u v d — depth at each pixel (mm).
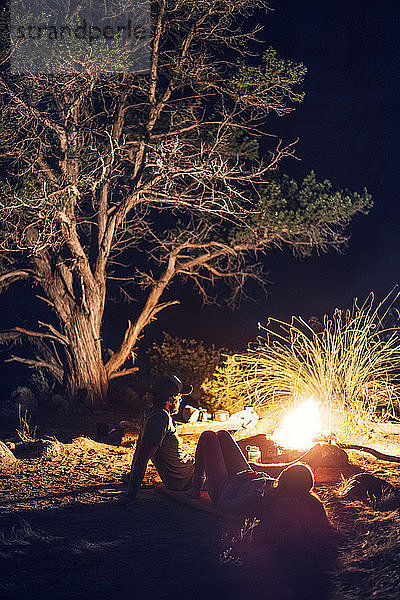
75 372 13125
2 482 7344
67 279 13102
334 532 5246
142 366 15023
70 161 12141
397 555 4750
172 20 12273
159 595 4352
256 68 12758
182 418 10516
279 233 13117
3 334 13453
